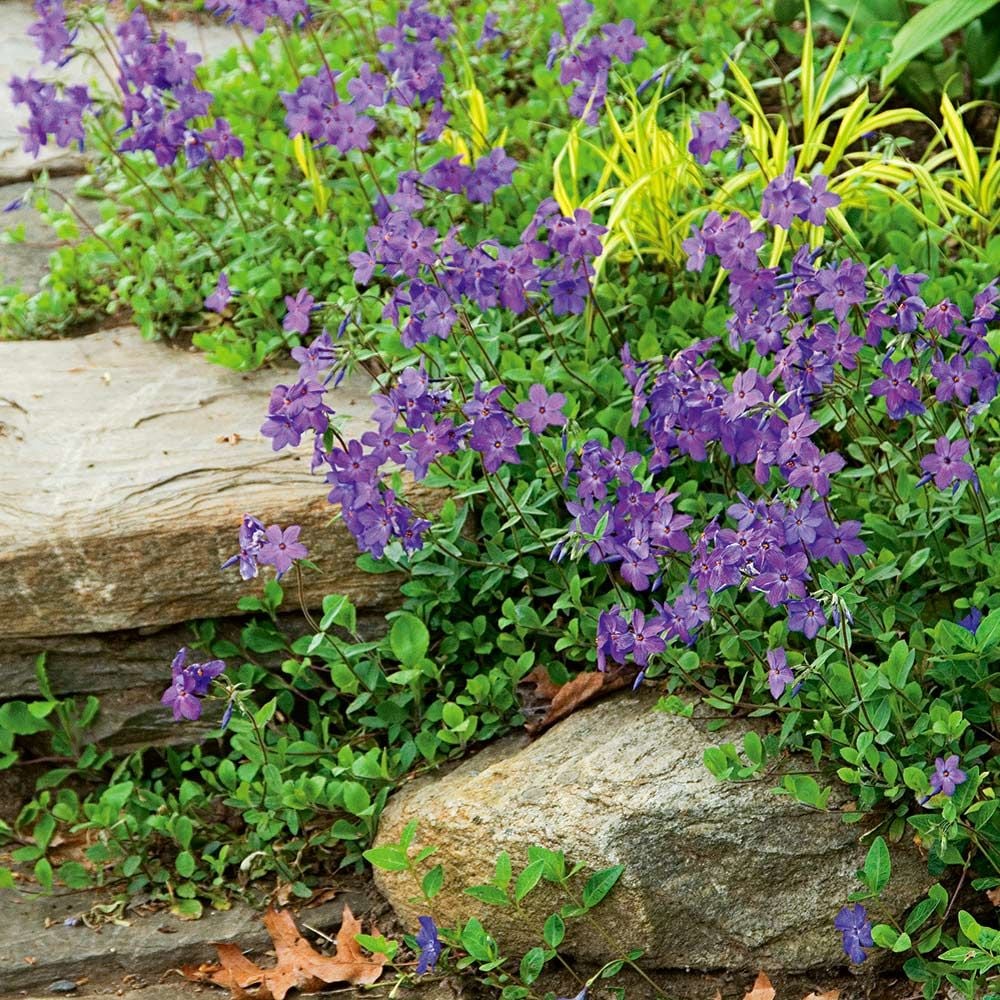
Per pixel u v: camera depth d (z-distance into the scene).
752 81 2.40
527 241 1.99
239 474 2.04
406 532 1.92
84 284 2.27
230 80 2.46
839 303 1.89
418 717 2.00
